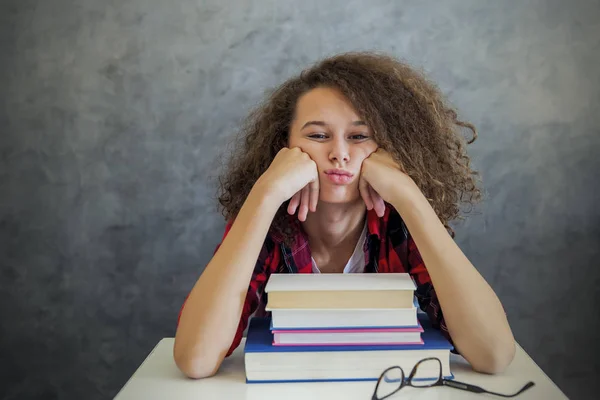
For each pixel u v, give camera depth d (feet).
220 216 5.95
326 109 3.46
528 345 5.99
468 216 5.87
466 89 5.80
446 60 5.78
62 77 5.87
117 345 6.12
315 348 2.95
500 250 5.90
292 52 5.80
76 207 5.98
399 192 3.35
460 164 4.28
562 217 5.87
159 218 5.98
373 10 5.76
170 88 5.86
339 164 3.43
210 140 5.89
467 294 3.16
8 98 5.88
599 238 5.87
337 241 3.79
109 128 5.90
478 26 5.77
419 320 3.50
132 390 2.91
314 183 3.45
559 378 5.99
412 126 3.71
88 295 6.07
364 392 2.83
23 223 6.00
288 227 3.78
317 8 5.76
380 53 5.77
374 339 2.97
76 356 6.14
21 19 5.82
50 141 5.92
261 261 3.72
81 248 6.02
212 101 5.85
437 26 5.77
